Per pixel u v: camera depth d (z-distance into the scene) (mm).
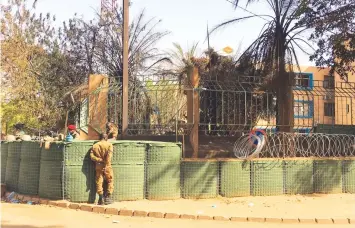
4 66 20281
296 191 11703
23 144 11195
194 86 12312
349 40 14297
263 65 14773
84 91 13789
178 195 10750
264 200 10844
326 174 12047
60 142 10234
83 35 21484
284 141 12180
